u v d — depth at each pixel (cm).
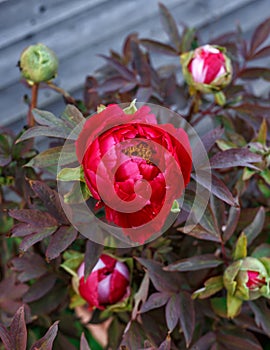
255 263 77
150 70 99
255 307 82
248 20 153
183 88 100
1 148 85
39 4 121
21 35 121
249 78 98
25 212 75
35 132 70
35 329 99
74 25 128
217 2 146
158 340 83
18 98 126
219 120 94
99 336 111
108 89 96
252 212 86
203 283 83
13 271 90
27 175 86
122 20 135
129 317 90
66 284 90
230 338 86
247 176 82
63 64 130
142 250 84
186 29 101
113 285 81
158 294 80
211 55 83
